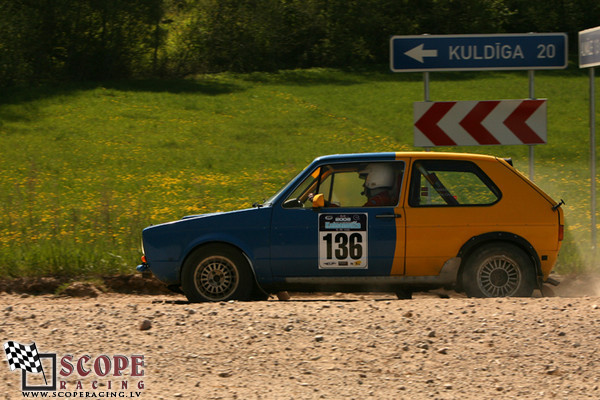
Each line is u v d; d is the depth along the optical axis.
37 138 121.81
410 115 155.88
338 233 32.41
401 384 21.14
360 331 25.47
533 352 23.45
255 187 81.06
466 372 22.03
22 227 51.56
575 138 131.25
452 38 41.88
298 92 186.12
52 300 36.38
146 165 102.94
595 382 21.31
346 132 137.00
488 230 32.47
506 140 41.44
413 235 32.34
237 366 22.47
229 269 32.84
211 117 149.25
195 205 66.81
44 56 180.38
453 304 29.23
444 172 33.03
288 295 36.03
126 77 196.62
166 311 28.61
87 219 58.06
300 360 22.94
